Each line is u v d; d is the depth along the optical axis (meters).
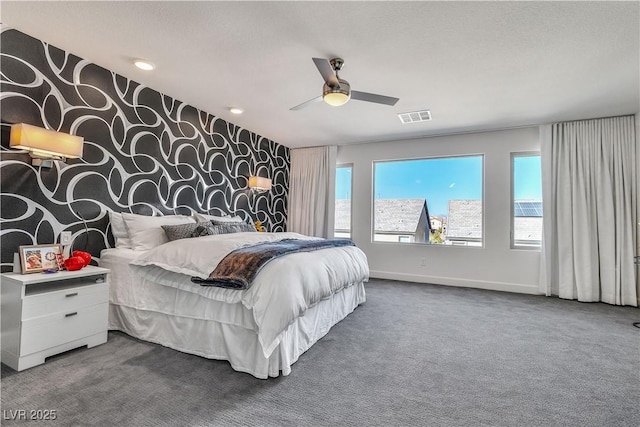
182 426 1.46
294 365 2.10
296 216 5.86
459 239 4.93
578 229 3.98
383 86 3.18
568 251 4.04
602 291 3.85
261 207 5.22
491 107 3.71
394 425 1.50
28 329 1.96
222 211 4.39
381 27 2.23
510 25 2.18
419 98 3.48
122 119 3.10
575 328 2.91
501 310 3.47
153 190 3.40
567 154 4.11
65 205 2.66
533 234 4.46
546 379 1.96
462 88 3.21
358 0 1.97
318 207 5.70
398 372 2.02
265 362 1.91
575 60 2.62
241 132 4.75
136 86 3.23
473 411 1.62
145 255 2.48
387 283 4.91
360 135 5.06
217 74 3.04
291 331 2.11
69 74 2.68
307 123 4.49
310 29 2.28
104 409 1.58
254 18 2.18
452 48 2.48
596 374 2.04
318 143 5.65
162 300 2.38
